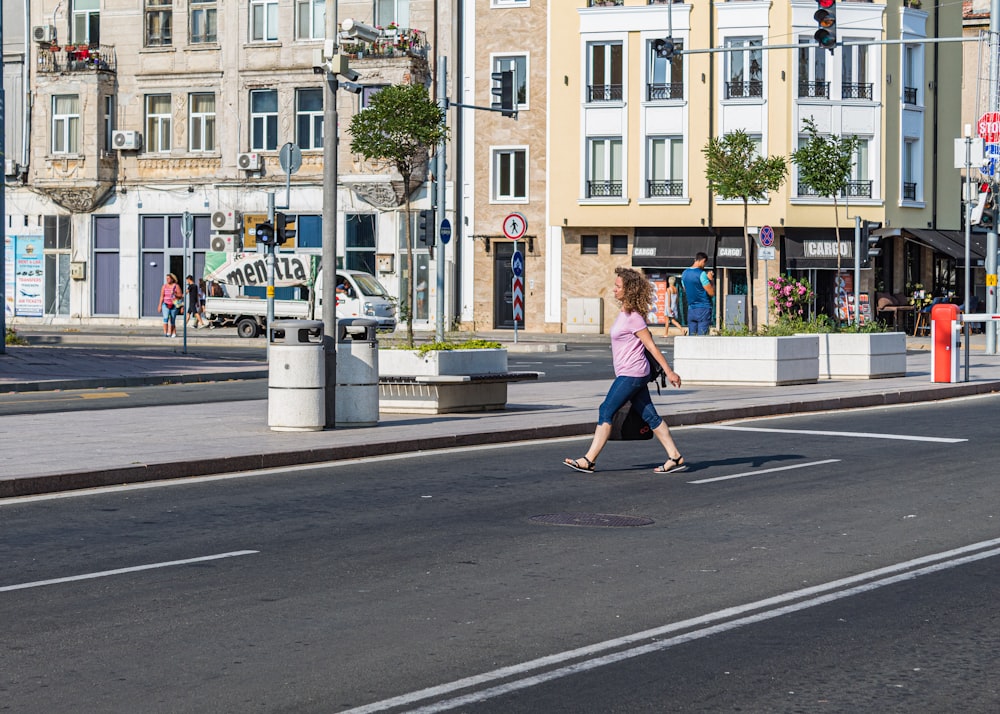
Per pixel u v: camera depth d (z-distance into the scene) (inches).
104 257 2351.1
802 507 500.4
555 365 1380.4
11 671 281.7
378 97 1370.6
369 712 253.3
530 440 722.8
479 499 520.1
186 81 2284.7
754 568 390.0
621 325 587.5
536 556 407.2
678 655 294.4
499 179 2192.4
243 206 2268.7
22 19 2363.4
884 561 400.5
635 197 2118.6
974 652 297.0
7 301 2400.3
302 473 594.2
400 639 308.5
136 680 275.1
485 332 2138.3
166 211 2306.8
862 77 2098.9
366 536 441.4
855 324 1139.3
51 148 2329.0
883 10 2085.4
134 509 497.4
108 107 2333.9
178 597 351.9
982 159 1424.7
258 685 271.3
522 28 2166.6
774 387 1000.9
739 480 571.2
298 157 1744.6
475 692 266.4
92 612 335.0
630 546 423.5
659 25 2100.1
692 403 864.3
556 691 267.1
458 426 732.0
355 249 2229.3
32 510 495.8
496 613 334.3
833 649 299.6
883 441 708.0
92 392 1051.3
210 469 592.7
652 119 2108.8
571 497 525.3
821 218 2063.2
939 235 2166.6
